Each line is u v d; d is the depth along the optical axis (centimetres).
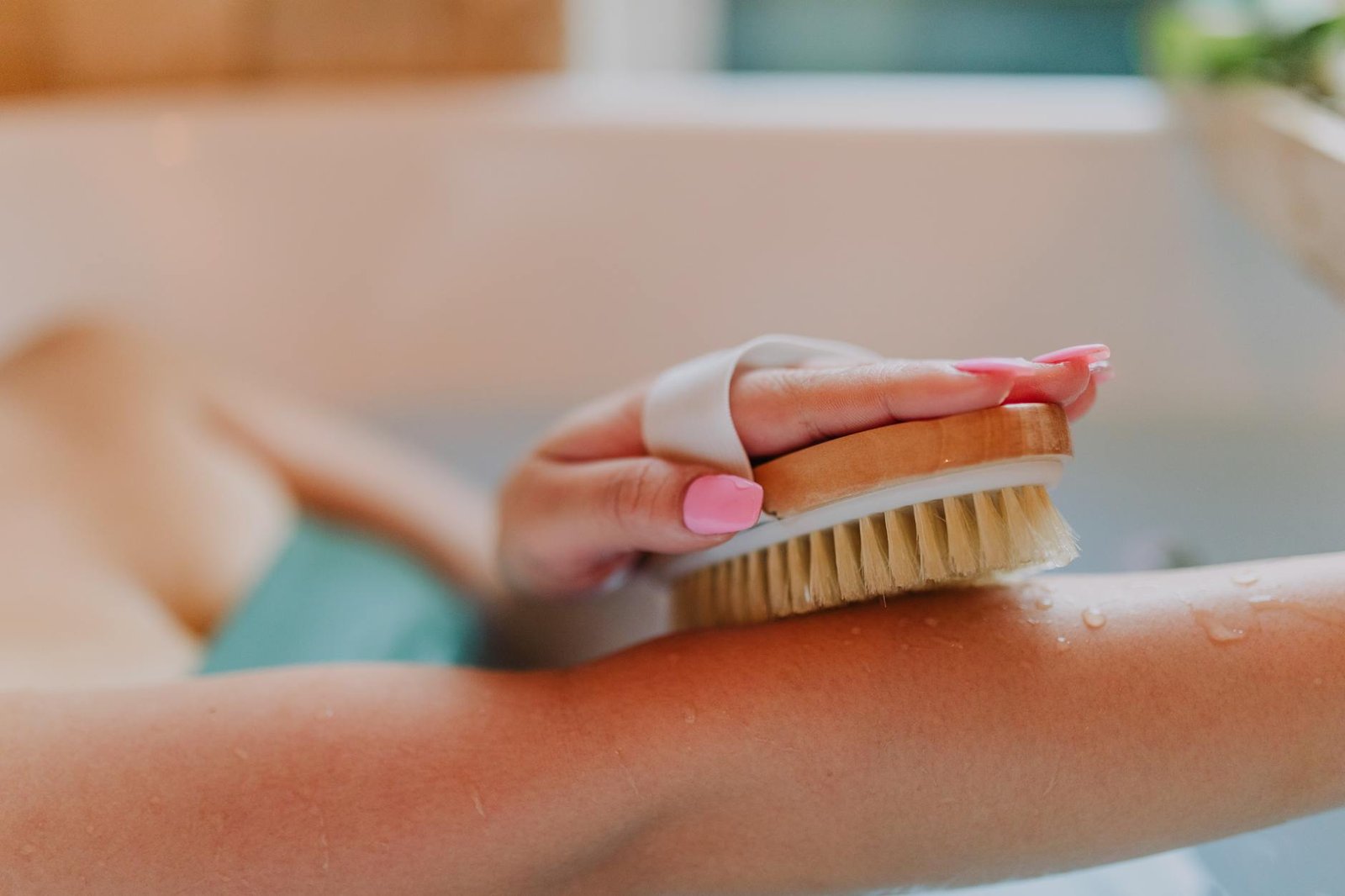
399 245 105
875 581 34
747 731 35
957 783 35
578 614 69
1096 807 35
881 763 35
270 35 115
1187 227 85
